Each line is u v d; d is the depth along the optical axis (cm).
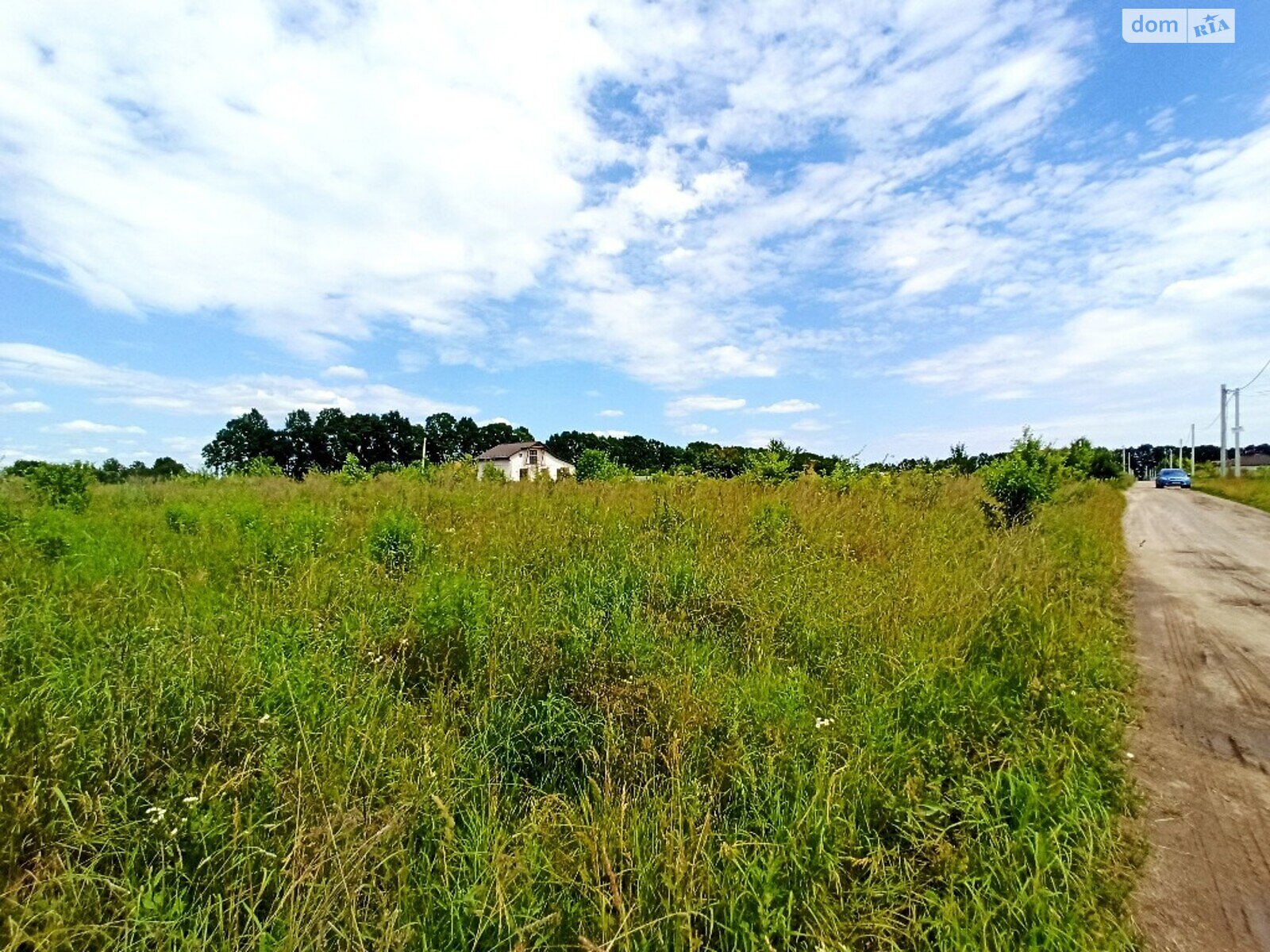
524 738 323
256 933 204
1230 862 266
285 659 361
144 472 2120
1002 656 440
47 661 352
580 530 712
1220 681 470
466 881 230
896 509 1005
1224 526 1562
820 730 329
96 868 232
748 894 226
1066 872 244
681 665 396
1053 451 1383
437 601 427
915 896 234
